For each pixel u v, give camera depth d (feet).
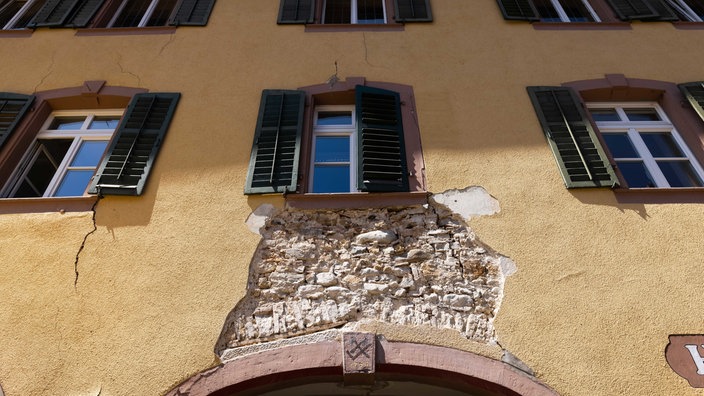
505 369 12.77
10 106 19.25
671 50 21.49
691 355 13.07
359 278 14.24
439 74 20.25
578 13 24.40
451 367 12.71
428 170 16.88
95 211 15.74
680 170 17.98
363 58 20.86
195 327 13.35
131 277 14.32
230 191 16.22
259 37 21.84
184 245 14.93
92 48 21.53
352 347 12.87
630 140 18.90
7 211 15.75
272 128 17.90
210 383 12.45
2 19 24.97
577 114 18.57
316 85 19.83
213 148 17.56
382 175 16.51
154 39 21.85
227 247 14.87
